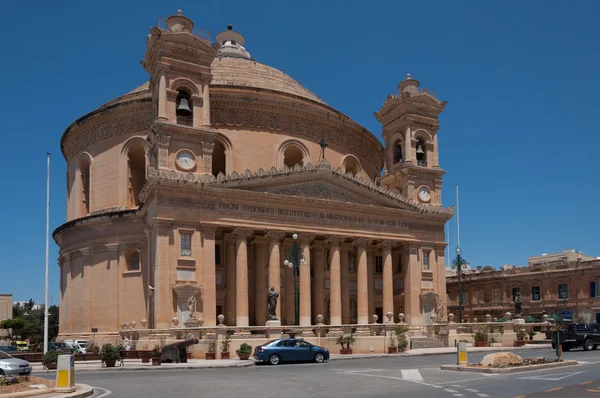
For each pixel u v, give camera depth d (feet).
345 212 188.24
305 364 121.08
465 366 98.53
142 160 205.87
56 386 75.00
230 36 259.39
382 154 255.29
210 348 139.85
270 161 201.46
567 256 354.74
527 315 298.97
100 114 205.05
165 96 167.22
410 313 196.44
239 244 168.55
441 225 208.74
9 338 407.64
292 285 191.11
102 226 195.62
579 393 65.41
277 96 204.54
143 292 186.50
